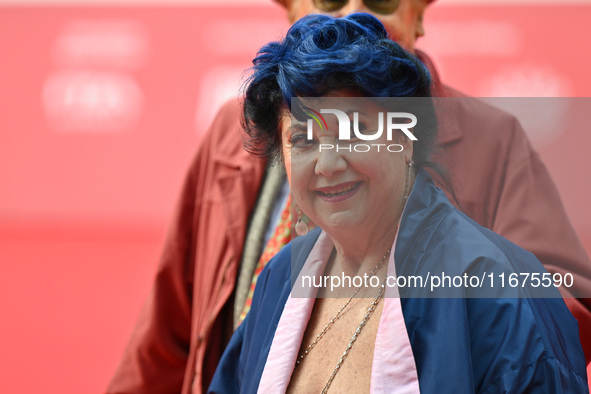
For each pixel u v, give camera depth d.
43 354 9.74
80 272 13.44
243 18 14.78
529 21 12.21
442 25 12.33
